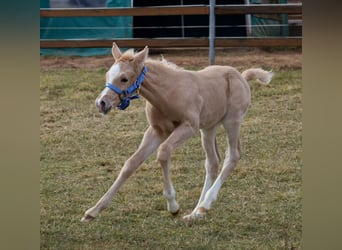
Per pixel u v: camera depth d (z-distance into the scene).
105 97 7.70
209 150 8.80
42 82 15.69
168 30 19.11
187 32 19.14
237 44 16.27
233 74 8.96
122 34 18.44
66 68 17.09
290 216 8.45
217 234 7.86
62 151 11.44
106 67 17.16
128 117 13.41
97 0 18.67
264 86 15.19
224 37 17.72
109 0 18.66
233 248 7.41
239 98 8.88
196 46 16.45
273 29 18.78
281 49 18.17
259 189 9.55
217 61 17.09
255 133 12.25
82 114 13.61
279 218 8.37
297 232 7.93
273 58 17.39
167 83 8.10
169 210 8.32
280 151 11.32
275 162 10.73
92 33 18.47
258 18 18.67
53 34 18.47
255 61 17.14
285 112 13.52
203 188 8.81
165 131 8.34
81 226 8.15
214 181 8.80
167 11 16.48
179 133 8.09
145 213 8.62
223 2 18.78
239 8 16.05
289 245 7.52
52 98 14.68
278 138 11.97
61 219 8.43
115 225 8.19
